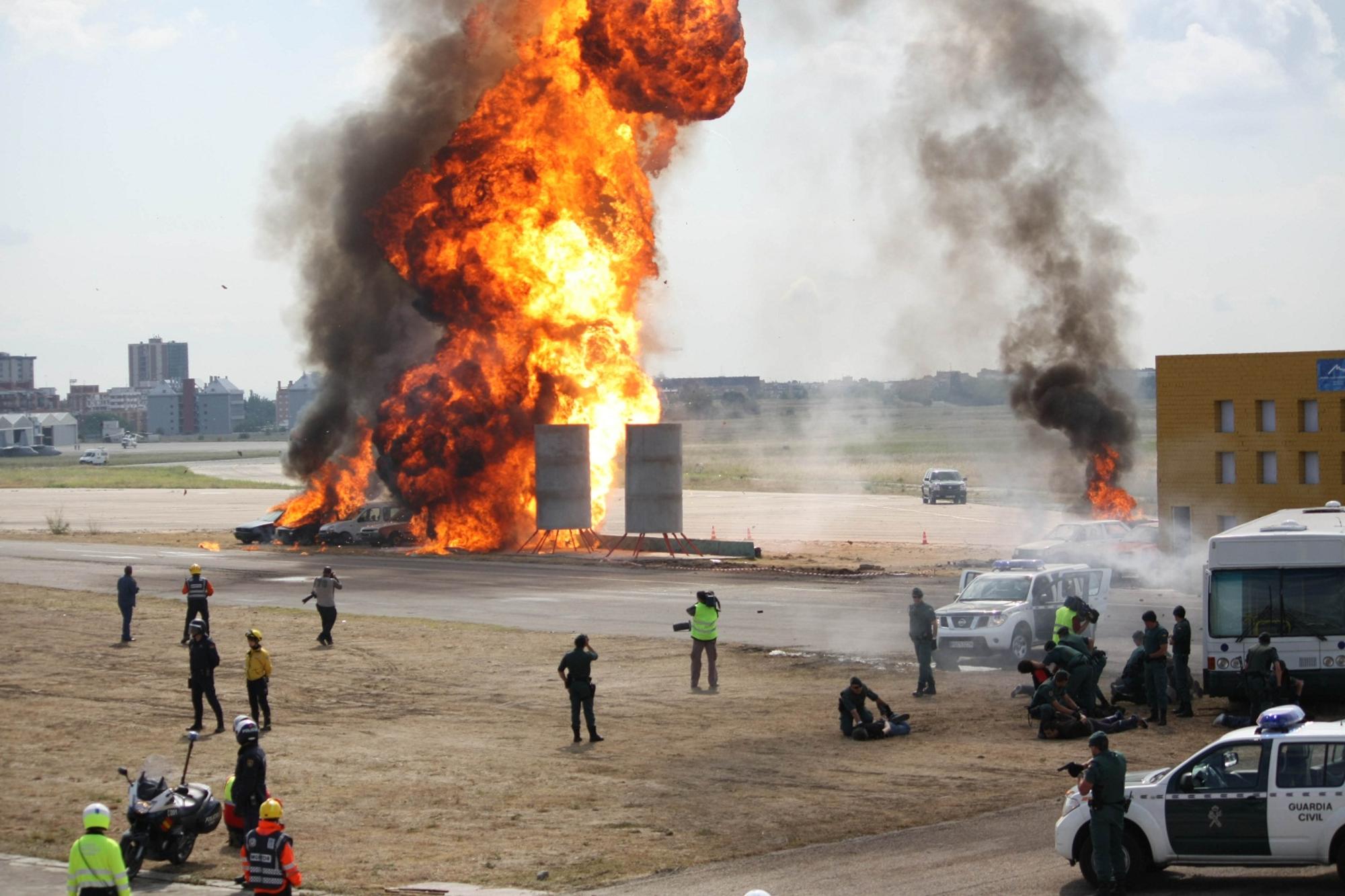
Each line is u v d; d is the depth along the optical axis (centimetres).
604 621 3978
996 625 3120
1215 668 2495
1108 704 2544
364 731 2561
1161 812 1530
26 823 1933
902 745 2391
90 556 5875
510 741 2467
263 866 1356
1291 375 4491
